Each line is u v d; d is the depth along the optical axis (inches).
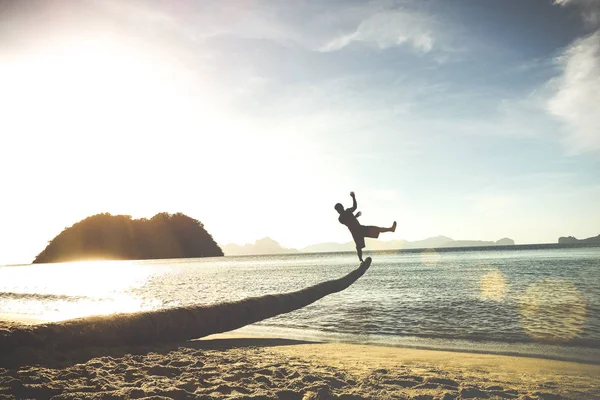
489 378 279.4
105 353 327.6
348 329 529.0
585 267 1594.5
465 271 1669.5
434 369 305.6
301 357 350.9
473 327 509.7
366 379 268.1
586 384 263.6
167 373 273.0
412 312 645.9
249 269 2935.5
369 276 1579.7
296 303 488.7
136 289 1344.7
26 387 216.8
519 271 1521.9
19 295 1215.6
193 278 2005.4
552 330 474.0
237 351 375.2
